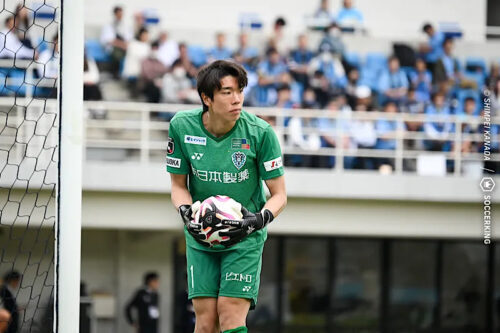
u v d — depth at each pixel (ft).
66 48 52.08
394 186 147.64
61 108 51.90
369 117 147.95
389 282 171.73
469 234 151.12
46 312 62.75
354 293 171.01
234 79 46.55
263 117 147.95
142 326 148.97
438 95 155.22
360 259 171.22
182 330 160.66
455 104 155.63
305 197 147.84
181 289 171.53
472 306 172.76
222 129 48.57
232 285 49.06
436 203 150.30
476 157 154.10
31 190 127.75
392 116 151.33
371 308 171.22
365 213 149.69
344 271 170.71
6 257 135.54
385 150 150.51
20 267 135.03
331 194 146.72
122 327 169.48
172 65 151.23
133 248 170.50
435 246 172.35
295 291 169.89
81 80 52.21
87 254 169.48
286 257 169.58
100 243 169.99
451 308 172.55
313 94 150.51
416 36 179.11
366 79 157.58
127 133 157.79
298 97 150.61
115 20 154.20
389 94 153.89
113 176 141.59
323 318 170.30
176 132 49.49
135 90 154.92
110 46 153.79
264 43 164.66
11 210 127.54
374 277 171.63
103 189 141.49
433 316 172.24
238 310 49.32
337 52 152.76
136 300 149.38
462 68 166.30
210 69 46.78
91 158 152.15
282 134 146.82
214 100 46.70
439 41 158.51
